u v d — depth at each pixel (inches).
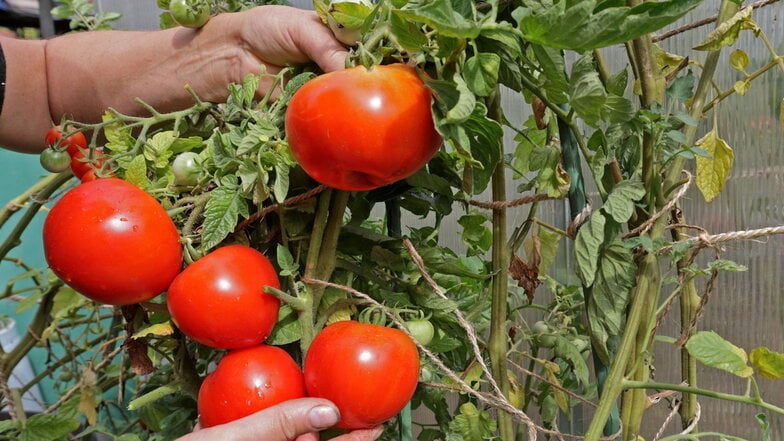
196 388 20.1
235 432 15.6
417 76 14.5
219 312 15.9
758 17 33.6
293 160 17.1
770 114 34.5
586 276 18.9
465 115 12.8
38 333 39.2
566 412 29.0
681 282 23.6
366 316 18.5
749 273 37.0
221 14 25.3
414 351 17.1
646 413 42.3
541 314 45.0
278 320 18.4
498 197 21.6
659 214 20.5
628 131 21.6
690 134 22.0
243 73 24.1
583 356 31.6
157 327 17.5
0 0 58.6
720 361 20.2
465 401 25.3
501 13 19.1
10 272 67.2
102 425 39.6
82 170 21.7
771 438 37.8
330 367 16.1
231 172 17.9
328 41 19.6
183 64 26.5
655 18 12.1
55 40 32.8
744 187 36.4
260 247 20.3
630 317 20.8
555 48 14.7
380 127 13.6
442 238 46.7
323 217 18.3
